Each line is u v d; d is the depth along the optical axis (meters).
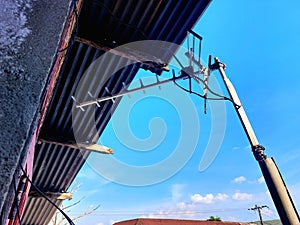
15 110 0.87
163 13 3.37
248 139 3.45
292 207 2.88
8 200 0.91
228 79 3.88
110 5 3.22
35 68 0.96
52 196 6.65
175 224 8.28
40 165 5.85
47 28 1.06
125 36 3.65
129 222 8.09
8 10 1.02
